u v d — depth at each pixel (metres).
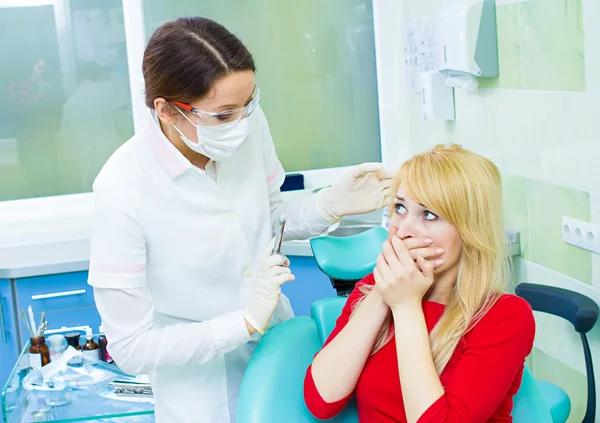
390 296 1.34
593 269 2.04
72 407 2.09
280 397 1.39
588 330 1.97
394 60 3.16
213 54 1.43
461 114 2.61
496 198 1.38
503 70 2.33
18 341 2.95
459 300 1.37
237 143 1.51
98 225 1.53
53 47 3.14
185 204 1.58
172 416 1.67
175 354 1.50
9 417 2.04
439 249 1.35
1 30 3.10
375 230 1.82
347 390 1.37
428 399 1.26
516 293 2.16
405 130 3.08
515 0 2.22
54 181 3.25
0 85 3.13
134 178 1.55
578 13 1.96
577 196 2.06
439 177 1.35
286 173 3.26
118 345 1.51
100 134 3.25
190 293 1.63
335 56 3.24
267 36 3.20
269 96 3.25
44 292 2.94
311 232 1.79
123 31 3.18
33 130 3.19
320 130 3.30
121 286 1.50
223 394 1.67
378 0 3.15
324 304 1.58
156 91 1.48
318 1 3.18
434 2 2.61
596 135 1.95
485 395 1.27
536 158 2.22
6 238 2.99
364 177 1.75
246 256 1.65
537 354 2.41
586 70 1.96
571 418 2.26
